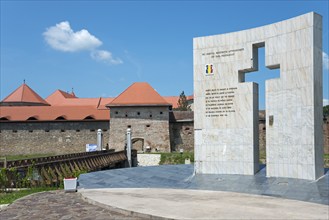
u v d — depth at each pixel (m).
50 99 72.25
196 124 17.75
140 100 49.47
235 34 17.03
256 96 16.73
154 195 12.64
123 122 49.09
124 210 10.02
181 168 19.98
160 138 48.66
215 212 9.59
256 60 16.84
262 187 13.69
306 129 14.19
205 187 14.43
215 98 17.38
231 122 16.95
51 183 19.22
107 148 47.28
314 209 9.94
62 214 10.06
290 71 14.92
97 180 16.77
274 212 9.55
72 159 24.98
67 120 49.72
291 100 14.81
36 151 49.59
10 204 11.62
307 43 14.33
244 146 16.56
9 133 49.88
